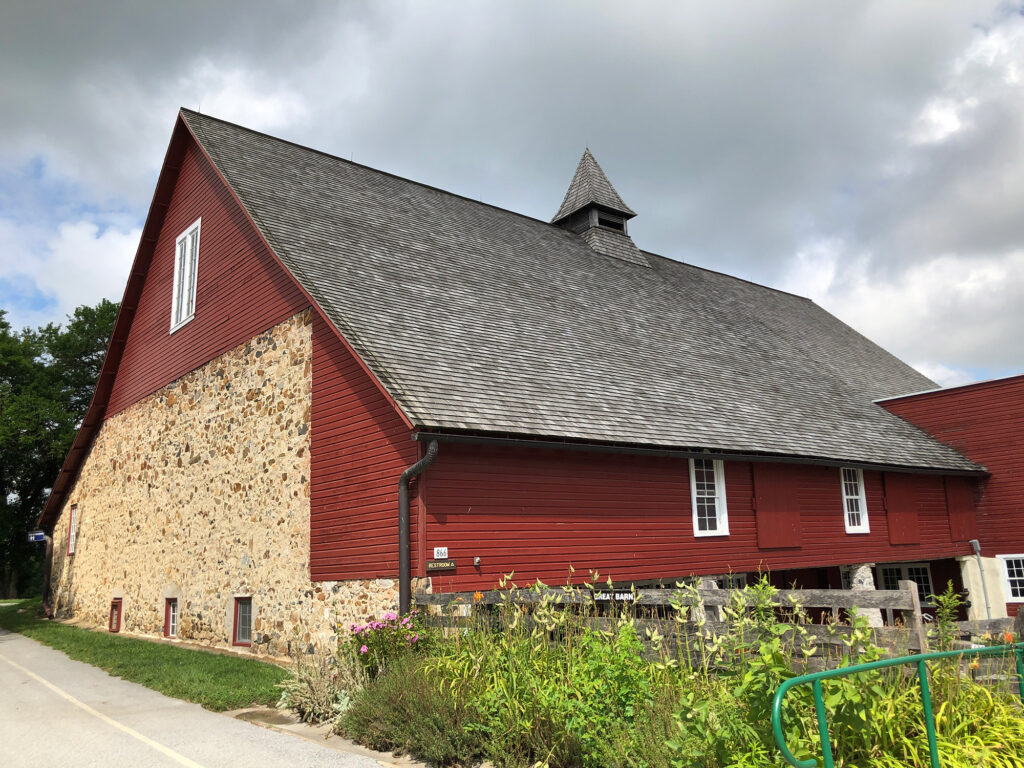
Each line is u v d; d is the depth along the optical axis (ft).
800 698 15.30
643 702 19.22
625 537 40.55
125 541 59.31
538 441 35.27
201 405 50.88
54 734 24.95
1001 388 63.72
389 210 55.47
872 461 53.93
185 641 48.62
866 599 21.17
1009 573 62.39
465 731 21.20
